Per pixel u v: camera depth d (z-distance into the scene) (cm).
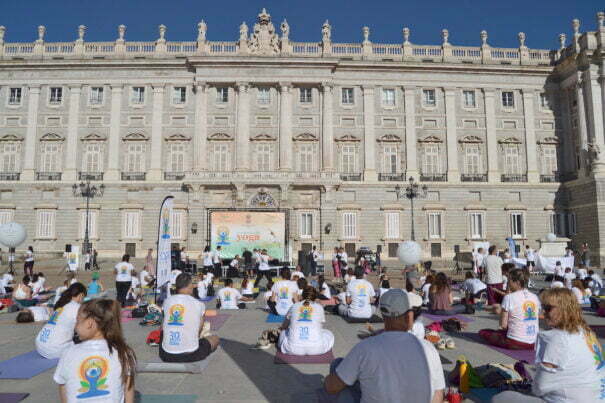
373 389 388
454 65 4550
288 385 715
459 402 610
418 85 4597
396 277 3116
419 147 4566
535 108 4669
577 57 4375
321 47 4588
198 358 823
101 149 4447
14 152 4450
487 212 4488
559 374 483
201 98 4453
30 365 833
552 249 3238
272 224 3359
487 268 1602
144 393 674
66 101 4488
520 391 651
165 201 1420
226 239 3338
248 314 1485
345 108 4550
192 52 4553
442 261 4184
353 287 1312
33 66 4453
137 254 4312
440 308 1423
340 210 4391
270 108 4516
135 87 4525
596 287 1886
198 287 1909
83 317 440
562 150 4638
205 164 4406
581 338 489
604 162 4122
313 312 902
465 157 4578
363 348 401
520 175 4575
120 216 4347
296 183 4303
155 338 1000
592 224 4131
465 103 4653
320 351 891
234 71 4462
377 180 4466
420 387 387
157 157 4416
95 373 427
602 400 475
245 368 815
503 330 965
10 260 3094
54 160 4438
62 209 4353
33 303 1603
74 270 3069
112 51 4547
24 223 4334
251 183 4281
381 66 4547
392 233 4416
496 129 4609
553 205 4519
